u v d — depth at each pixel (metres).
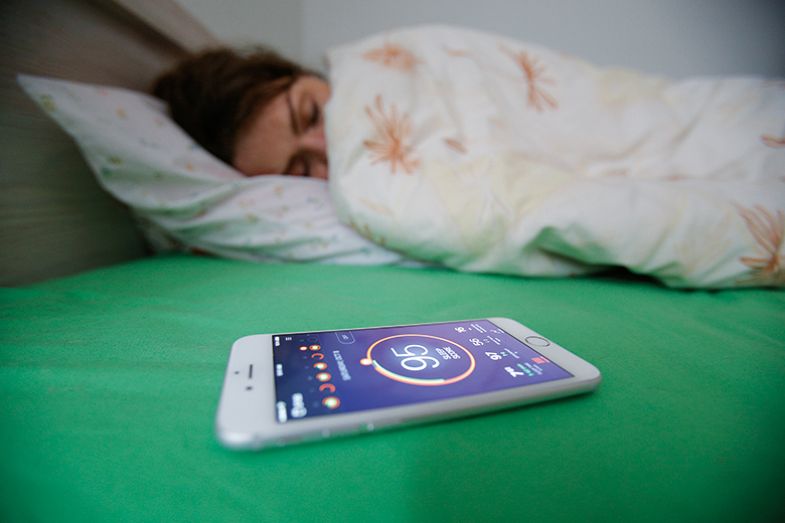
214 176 0.62
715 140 0.59
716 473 0.17
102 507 0.15
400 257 0.57
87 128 0.52
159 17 0.71
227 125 0.71
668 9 1.27
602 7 1.29
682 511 0.16
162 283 0.46
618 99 0.67
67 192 0.57
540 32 1.33
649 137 0.63
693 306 0.40
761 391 0.24
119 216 0.68
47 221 0.54
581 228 0.44
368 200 0.52
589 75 0.70
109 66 0.65
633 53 1.33
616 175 0.61
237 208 0.59
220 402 0.19
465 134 0.59
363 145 0.56
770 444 0.19
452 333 0.29
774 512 0.16
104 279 0.47
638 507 0.16
